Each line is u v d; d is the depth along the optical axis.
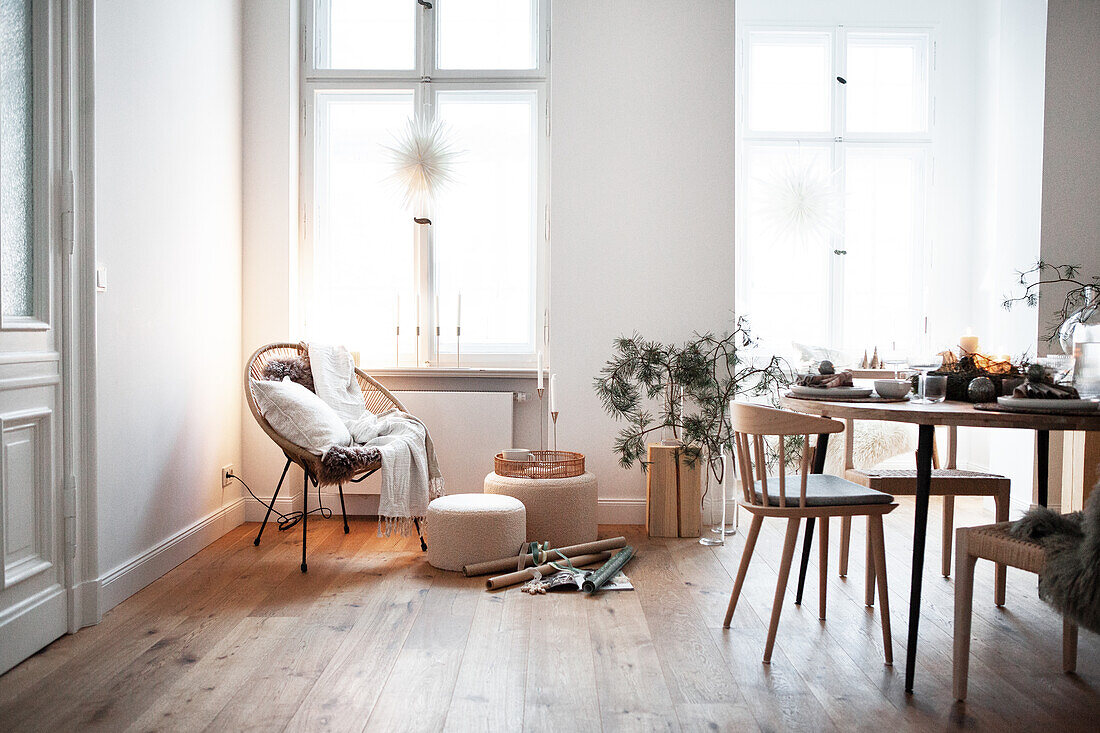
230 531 3.91
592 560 3.40
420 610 2.79
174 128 3.29
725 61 4.08
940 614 2.78
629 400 3.99
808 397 2.63
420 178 4.25
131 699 2.07
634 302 4.11
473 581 3.13
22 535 2.33
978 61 5.37
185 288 3.41
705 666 2.31
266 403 3.34
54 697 2.08
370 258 4.41
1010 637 2.57
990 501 4.73
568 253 4.11
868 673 2.28
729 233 4.10
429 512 3.35
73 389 2.53
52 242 2.45
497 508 3.28
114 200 2.81
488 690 2.15
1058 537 1.87
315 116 4.36
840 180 5.54
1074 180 4.27
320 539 3.78
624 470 4.14
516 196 4.42
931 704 2.08
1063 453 4.08
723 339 4.09
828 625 2.67
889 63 5.62
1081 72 4.26
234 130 3.98
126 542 2.92
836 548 3.65
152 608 2.79
